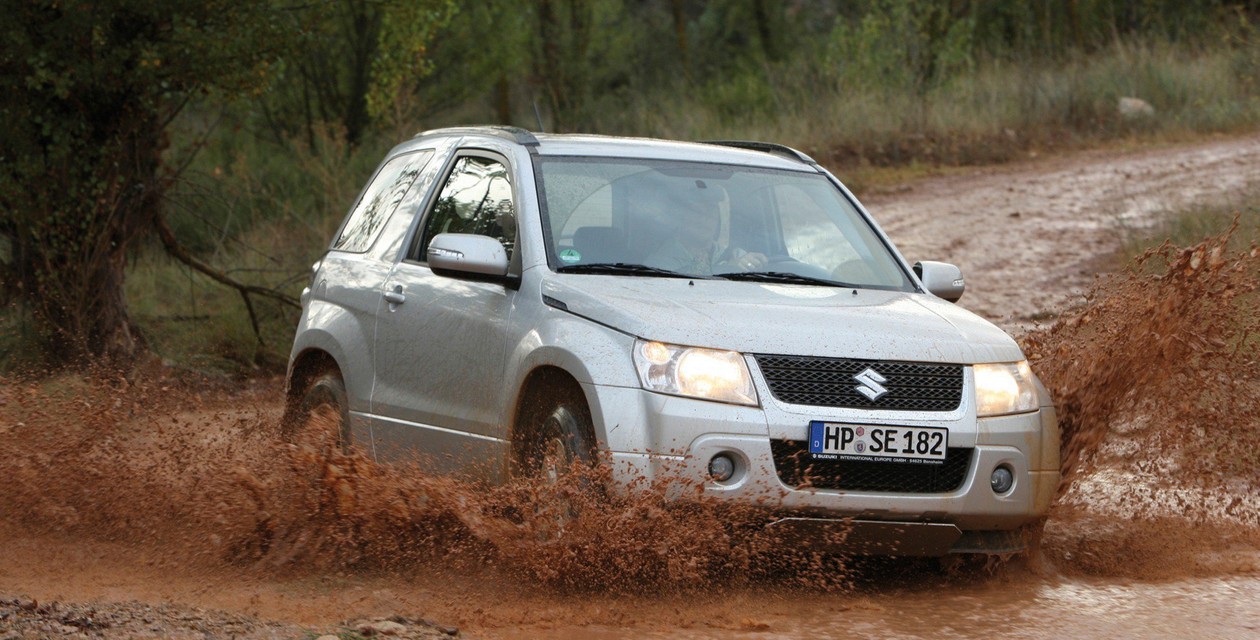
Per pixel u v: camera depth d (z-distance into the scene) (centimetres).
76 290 2375
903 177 4675
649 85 6606
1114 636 992
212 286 2945
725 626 1013
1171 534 1330
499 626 1003
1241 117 5334
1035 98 5516
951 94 5453
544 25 5909
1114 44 6122
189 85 2405
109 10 2281
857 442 1073
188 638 921
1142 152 4894
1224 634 997
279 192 3781
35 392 1453
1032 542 1190
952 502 1097
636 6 7775
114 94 2405
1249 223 2755
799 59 6044
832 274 1314
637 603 1070
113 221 2434
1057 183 4300
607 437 1060
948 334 1162
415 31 3081
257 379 2555
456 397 1277
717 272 1270
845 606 1082
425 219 1452
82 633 914
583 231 1270
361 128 4488
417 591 1114
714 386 1066
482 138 1439
